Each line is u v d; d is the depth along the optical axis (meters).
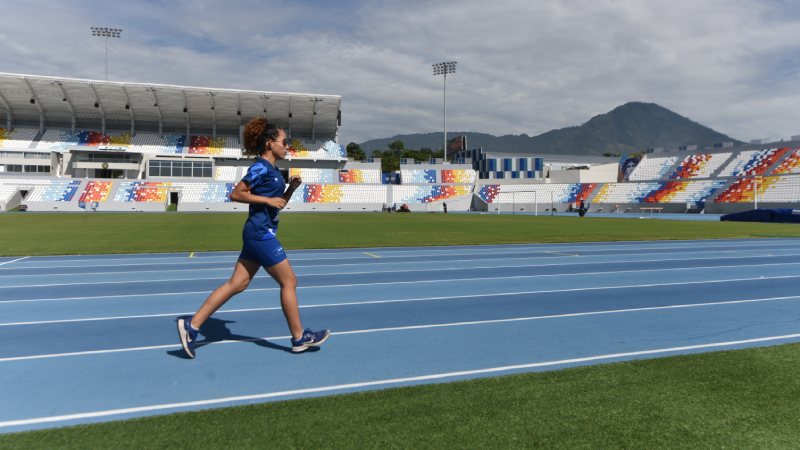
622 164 68.69
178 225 27.44
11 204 52.53
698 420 2.84
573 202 65.00
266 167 3.95
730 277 9.02
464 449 2.51
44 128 62.94
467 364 3.95
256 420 2.87
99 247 15.04
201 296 7.26
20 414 3.03
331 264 11.19
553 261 11.77
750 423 2.80
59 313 6.05
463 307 6.32
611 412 2.95
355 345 4.54
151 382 3.58
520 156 85.38
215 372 3.79
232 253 13.69
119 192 56.66
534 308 6.26
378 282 8.51
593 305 6.43
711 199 54.12
